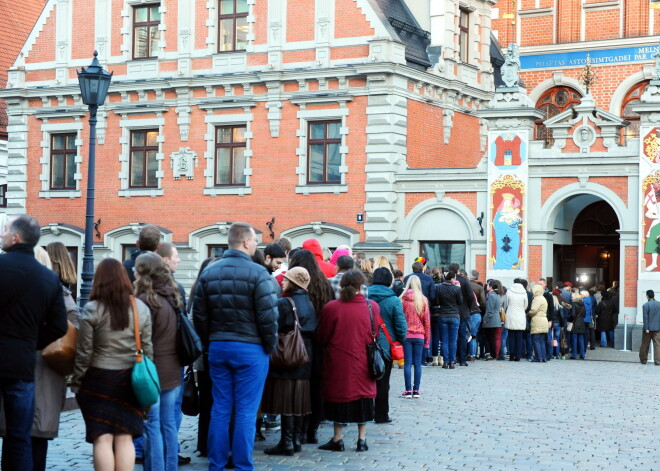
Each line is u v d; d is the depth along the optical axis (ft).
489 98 121.29
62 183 121.80
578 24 125.90
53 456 38.70
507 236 98.58
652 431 47.14
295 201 108.06
